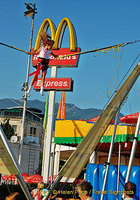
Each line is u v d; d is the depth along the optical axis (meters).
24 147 38.22
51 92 18.47
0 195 10.75
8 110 59.00
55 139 9.90
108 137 8.04
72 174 5.10
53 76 18.77
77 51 18.83
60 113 17.41
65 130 9.78
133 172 6.76
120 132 7.87
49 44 8.89
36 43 19.09
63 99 17.64
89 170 7.88
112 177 7.22
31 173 38.84
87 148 5.02
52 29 19.38
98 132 5.04
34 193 6.81
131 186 4.88
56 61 18.98
